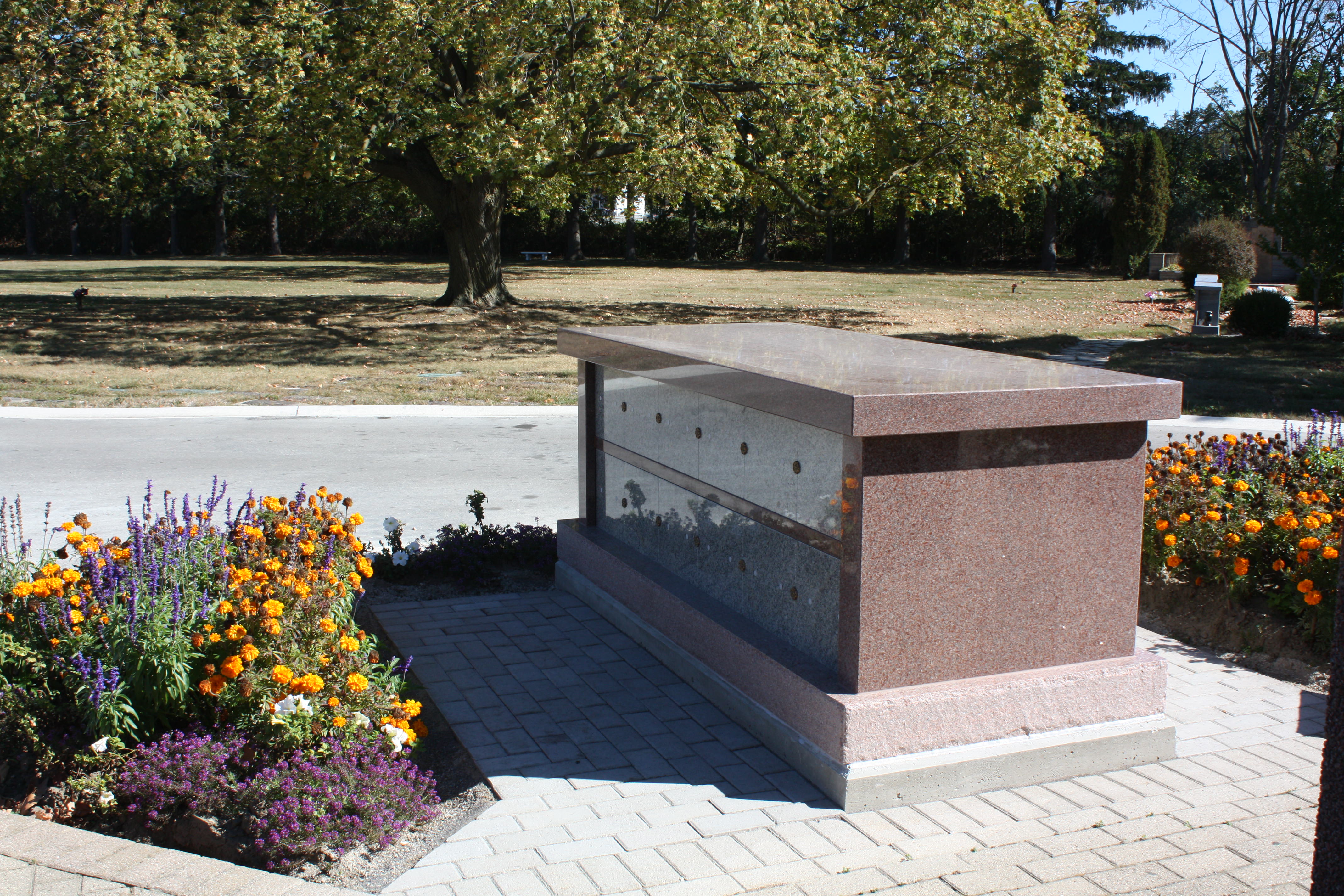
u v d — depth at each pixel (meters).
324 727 3.79
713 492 4.95
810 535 4.17
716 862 3.41
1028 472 3.94
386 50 17.19
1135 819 3.70
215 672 3.89
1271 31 37.22
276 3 17.78
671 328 6.43
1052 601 4.06
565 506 8.27
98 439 10.53
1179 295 31.03
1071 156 21.31
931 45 19.36
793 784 3.96
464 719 4.54
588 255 55.09
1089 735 4.06
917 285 35.06
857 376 4.12
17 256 51.56
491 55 17.30
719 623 4.66
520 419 12.06
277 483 8.80
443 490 8.71
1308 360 17.11
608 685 4.89
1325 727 2.08
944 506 3.84
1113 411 3.91
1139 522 4.15
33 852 3.24
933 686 3.91
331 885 3.25
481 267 23.86
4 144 17.50
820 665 4.14
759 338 5.78
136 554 4.21
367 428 11.41
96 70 16.42
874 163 21.06
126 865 3.18
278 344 18.00
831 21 19.53
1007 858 3.43
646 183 20.36
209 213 52.66
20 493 8.27
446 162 20.75
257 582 4.15
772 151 19.41
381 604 6.00
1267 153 38.41
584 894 3.22
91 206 48.34
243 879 3.11
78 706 3.86
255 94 17.64
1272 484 6.13
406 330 19.94
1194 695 4.81
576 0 17.31
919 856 3.45
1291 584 5.22
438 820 3.75
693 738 4.36
